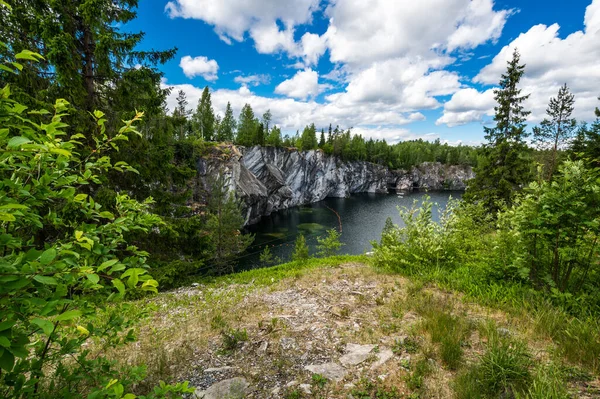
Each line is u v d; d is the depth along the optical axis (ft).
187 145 38.93
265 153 226.99
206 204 121.90
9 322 3.75
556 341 12.46
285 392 11.17
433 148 485.56
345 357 13.28
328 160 310.86
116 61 29.17
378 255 31.65
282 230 160.45
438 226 28.53
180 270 33.63
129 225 8.47
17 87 22.21
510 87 59.41
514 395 9.10
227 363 13.50
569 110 79.05
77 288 5.60
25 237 12.82
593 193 14.30
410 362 12.18
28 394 5.84
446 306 17.31
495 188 59.00
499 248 20.79
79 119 25.73
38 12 24.38
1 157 4.90
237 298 24.95
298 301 22.31
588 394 9.19
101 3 25.63
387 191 394.52
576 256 15.48
